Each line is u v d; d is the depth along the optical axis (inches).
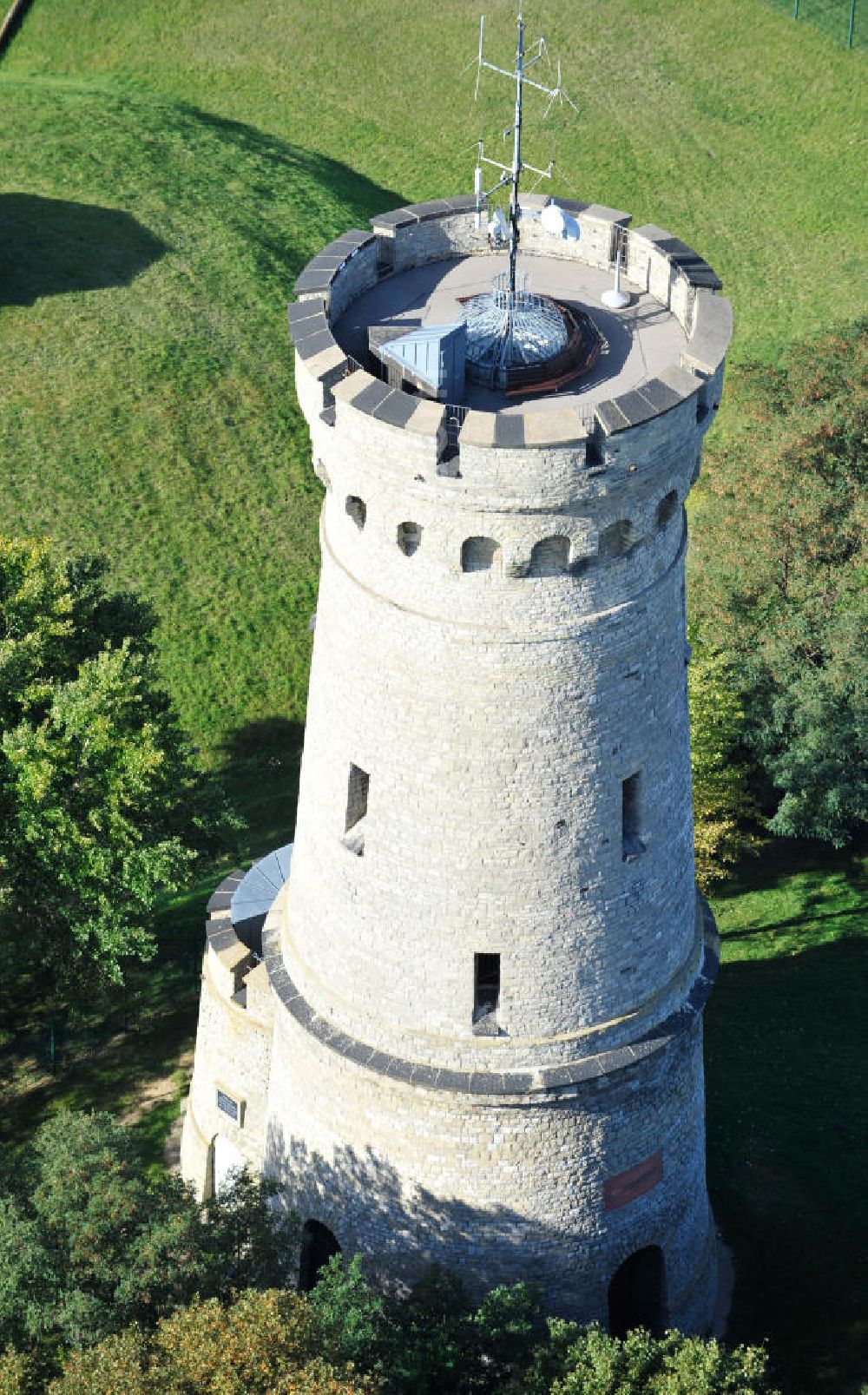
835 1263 2805.1
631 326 2174.0
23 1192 2353.6
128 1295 2194.9
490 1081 2180.1
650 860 2171.5
